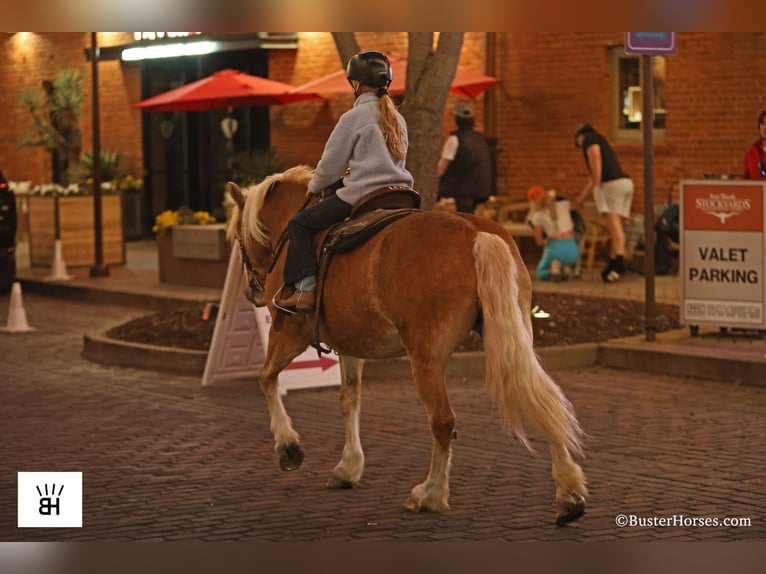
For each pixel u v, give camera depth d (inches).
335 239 311.9
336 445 387.9
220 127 1082.1
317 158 991.0
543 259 721.0
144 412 443.2
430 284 290.7
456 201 750.5
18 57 1230.3
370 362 498.0
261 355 499.5
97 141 823.1
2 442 398.3
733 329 544.1
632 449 374.3
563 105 832.3
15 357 569.9
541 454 370.3
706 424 408.5
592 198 820.6
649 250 526.9
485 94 864.3
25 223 1123.9
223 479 347.6
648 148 526.6
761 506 310.8
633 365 507.2
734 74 755.4
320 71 979.9
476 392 468.4
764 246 515.5
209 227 747.4
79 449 386.9
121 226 887.7
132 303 734.5
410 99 563.2
